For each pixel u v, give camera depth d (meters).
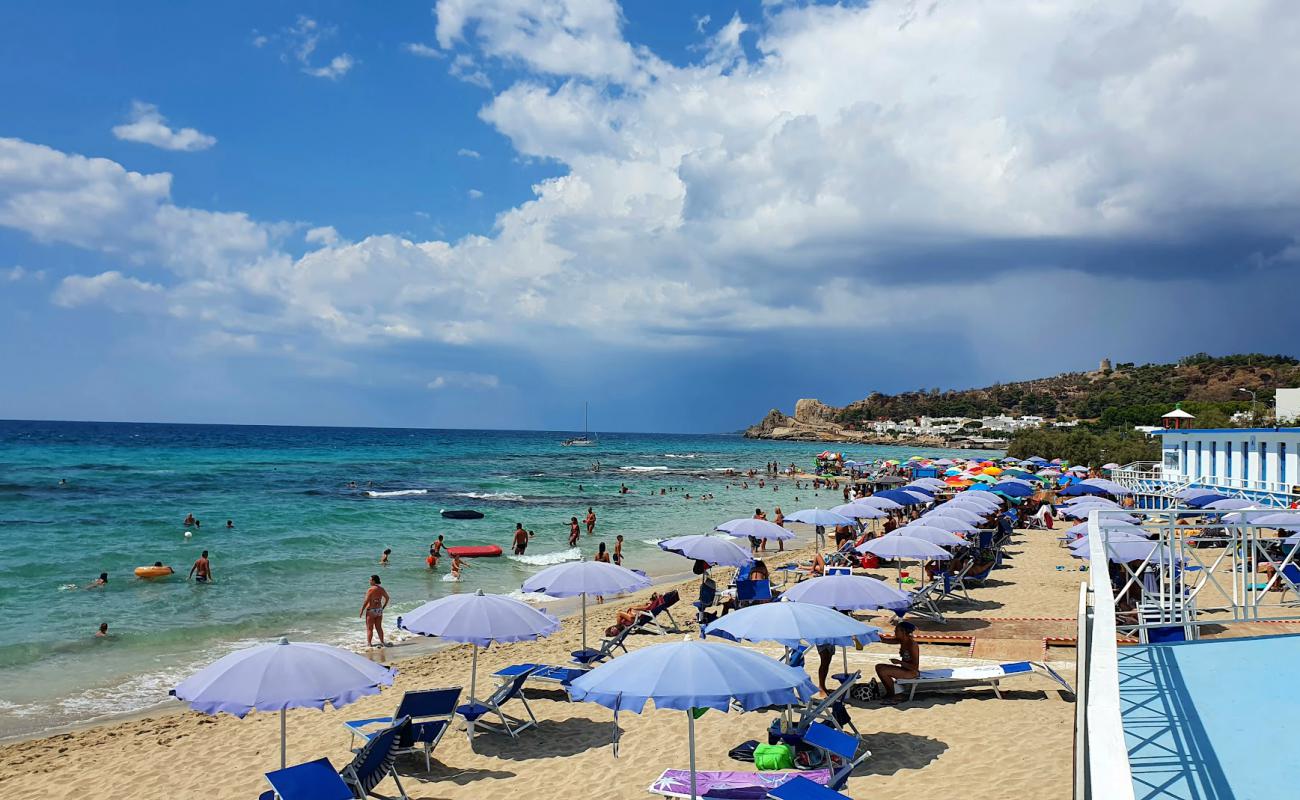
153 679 14.73
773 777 8.01
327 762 7.46
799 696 8.77
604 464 99.25
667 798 8.50
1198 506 23.06
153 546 28.83
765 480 77.56
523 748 10.09
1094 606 5.10
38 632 17.69
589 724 10.88
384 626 18.66
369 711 12.39
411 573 25.19
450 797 8.77
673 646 7.07
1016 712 10.16
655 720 10.84
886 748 9.23
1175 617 9.55
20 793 9.63
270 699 7.04
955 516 20.53
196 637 17.47
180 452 92.88
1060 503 37.16
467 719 10.17
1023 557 24.75
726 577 25.80
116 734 11.85
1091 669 3.86
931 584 16.30
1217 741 5.34
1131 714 5.91
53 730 12.23
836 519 19.80
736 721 10.60
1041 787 7.86
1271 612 12.79
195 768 10.25
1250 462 31.59
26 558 26.12
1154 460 62.66
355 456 97.50
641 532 36.81
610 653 14.31
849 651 13.49
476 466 85.94
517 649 16.45
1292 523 10.68
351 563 26.53
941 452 164.88
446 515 39.66
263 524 35.66
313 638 17.61
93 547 28.41
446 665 15.25
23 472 60.81
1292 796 4.52
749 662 6.96
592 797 8.60
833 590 10.84
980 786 8.02
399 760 9.78
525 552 30.48
